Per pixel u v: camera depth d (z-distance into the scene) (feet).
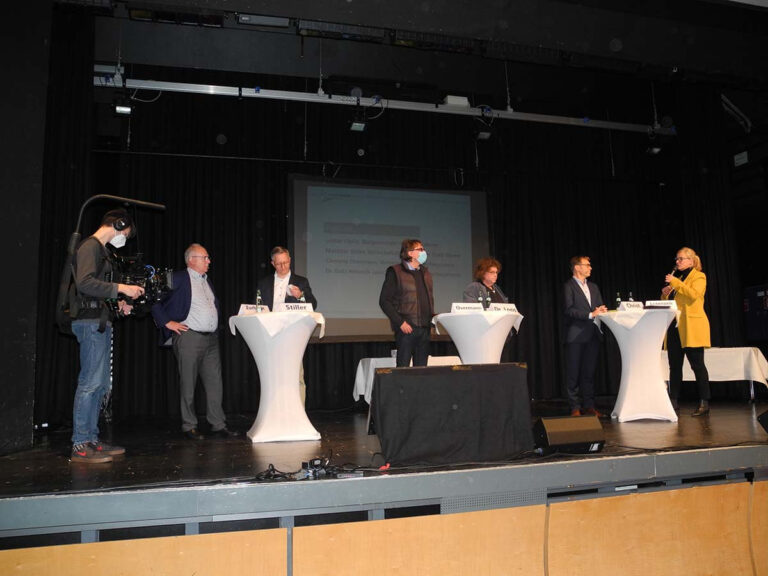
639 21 17.20
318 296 21.31
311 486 8.09
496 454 9.46
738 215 29.30
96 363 10.07
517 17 16.56
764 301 26.43
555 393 23.88
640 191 25.76
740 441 10.43
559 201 24.84
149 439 12.66
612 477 9.25
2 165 10.98
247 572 7.86
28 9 11.77
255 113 21.52
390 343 22.24
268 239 21.35
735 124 25.67
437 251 22.79
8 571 7.23
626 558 9.32
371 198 22.31
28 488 7.80
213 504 7.81
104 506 7.54
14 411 10.97
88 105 16.87
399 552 8.36
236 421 16.98
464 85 22.36
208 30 18.61
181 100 20.76
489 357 12.57
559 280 24.34
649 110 24.66
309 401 21.40
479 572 8.66
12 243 11.08
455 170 22.79
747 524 10.00
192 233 20.57
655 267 25.30
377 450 10.70
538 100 23.67
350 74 21.04
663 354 18.37
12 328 11.00
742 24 17.92
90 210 17.78
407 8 15.92
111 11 15.58
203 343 12.92
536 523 8.95
